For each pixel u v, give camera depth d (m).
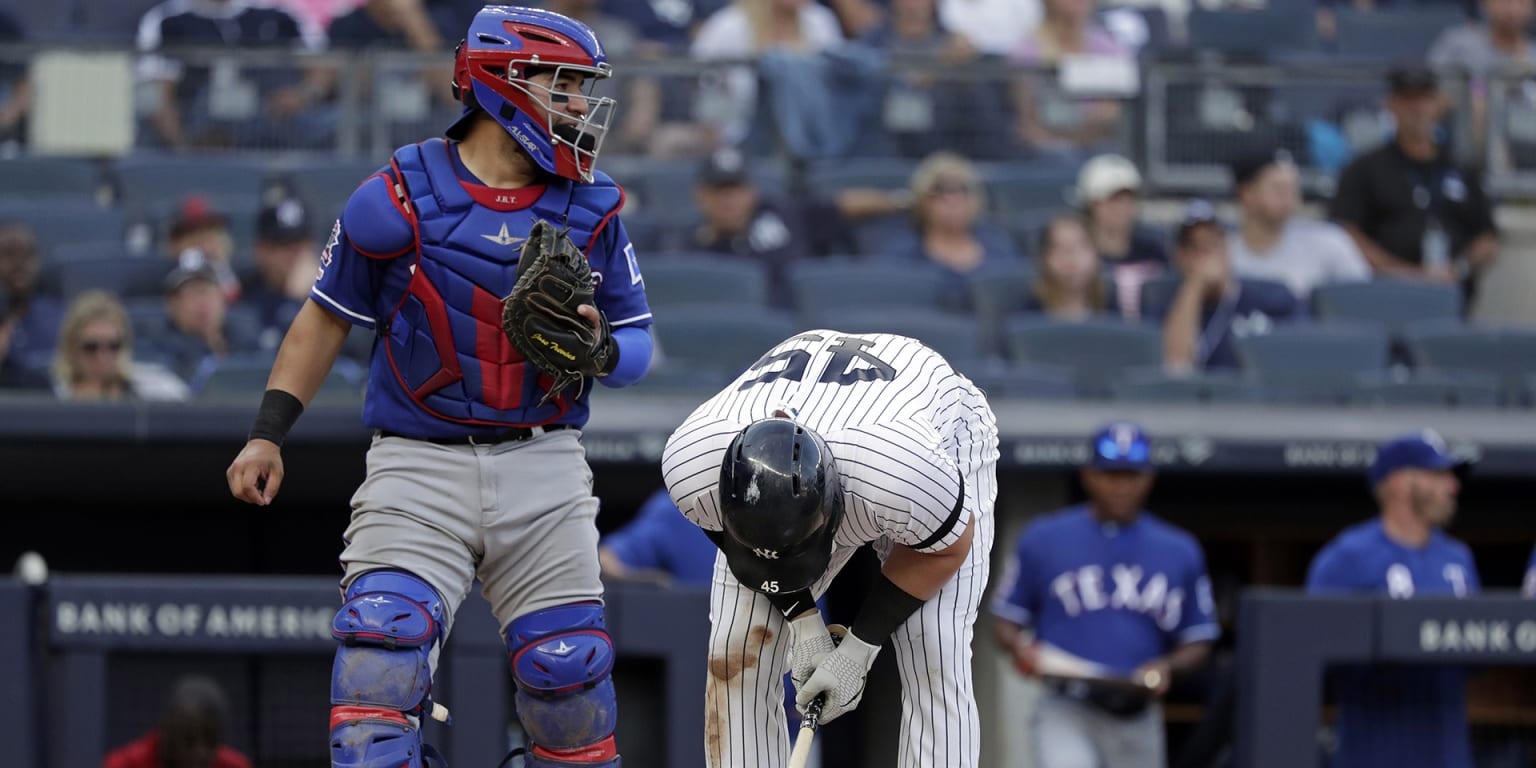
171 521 28.20
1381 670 23.16
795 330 30.28
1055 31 40.84
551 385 12.14
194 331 28.89
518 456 12.23
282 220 30.89
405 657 11.79
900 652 12.78
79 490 27.44
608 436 26.00
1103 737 23.67
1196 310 31.92
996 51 42.34
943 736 12.63
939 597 12.78
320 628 21.06
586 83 12.60
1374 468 24.75
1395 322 33.34
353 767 11.45
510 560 12.37
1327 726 25.17
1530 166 37.88
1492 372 32.28
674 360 29.83
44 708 20.66
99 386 26.45
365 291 12.17
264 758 21.09
